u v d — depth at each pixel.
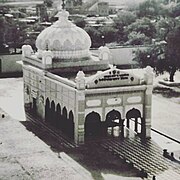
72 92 60.19
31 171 50.97
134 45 117.00
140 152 57.19
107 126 62.19
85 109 59.56
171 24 103.31
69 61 68.25
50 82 66.25
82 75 58.41
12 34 120.19
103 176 49.88
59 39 68.38
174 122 68.94
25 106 76.44
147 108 62.06
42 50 70.38
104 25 132.75
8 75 103.81
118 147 58.81
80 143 59.59
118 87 60.25
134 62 110.44
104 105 60.50
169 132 64.62
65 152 56.97
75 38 68.62
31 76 72.88
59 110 65.00
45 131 64.88
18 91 88.75
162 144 60.03
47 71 67.31
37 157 55.03
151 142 60.75
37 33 123.06
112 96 60.56
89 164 53.25
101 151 57.38
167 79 96.81
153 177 48.59
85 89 58.88
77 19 133.62
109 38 126.19
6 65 106.31
